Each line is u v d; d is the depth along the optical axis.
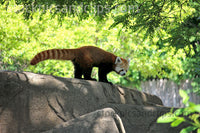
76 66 9.26
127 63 11.33
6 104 6.16
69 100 7.22
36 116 6.50
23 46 16.03
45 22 16.64
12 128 6.12
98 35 17.34
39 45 16.69
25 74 6.66
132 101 10.28
